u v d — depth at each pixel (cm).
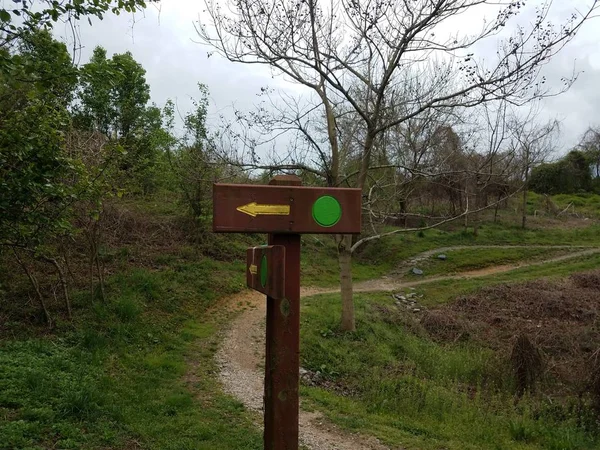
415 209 2589
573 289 1648
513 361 1009
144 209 1608
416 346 1164
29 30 441
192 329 1042
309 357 1001
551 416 811
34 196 549
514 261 2133
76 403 536
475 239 2452
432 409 763
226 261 1560
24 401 532
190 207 1603
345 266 1166
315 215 274
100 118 1539
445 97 1026
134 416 555
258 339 1044
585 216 3184
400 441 606
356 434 618
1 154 498
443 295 1659
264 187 270
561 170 3884
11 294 912
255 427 587
